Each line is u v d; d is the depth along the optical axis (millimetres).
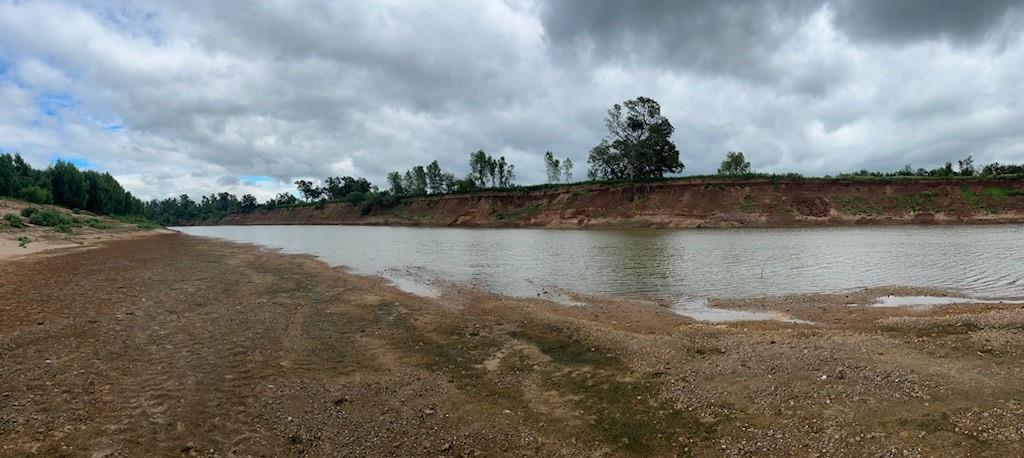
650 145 97062
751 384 9211
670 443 7457
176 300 17875
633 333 13695
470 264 30469
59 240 44969
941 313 15227
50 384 9359
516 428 8016
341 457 7086
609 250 37500
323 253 39750
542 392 9492
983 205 66500
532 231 74750
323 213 151500
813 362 10055
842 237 45219
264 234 82812
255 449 7254
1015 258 26891
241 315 15680
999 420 7289
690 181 81188
